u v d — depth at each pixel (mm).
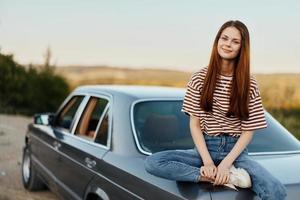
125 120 4125
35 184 6852
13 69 21125
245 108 3020
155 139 3992
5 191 6902
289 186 3016
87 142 4609
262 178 2916
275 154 3848
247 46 3023
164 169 3074
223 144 3113
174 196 3035
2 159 9312
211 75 3059
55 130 5762
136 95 4430
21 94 20828
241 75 3010
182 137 4090
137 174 3498
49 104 21125
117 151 3953
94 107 4875
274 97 15758
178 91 4781
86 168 4375
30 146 6820
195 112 3135
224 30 3049
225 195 2887
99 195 4043
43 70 21562
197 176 2998
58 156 5324
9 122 16141
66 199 5055
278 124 4461
